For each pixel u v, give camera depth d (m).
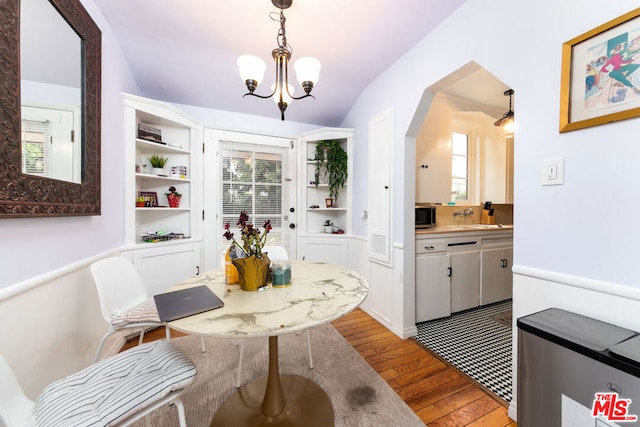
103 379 0.86
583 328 0.92
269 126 3.13
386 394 1.43
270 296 1.10
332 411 1.29
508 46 1.29
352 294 1.12
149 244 2.14
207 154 2.75
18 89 0.93
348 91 2.72
